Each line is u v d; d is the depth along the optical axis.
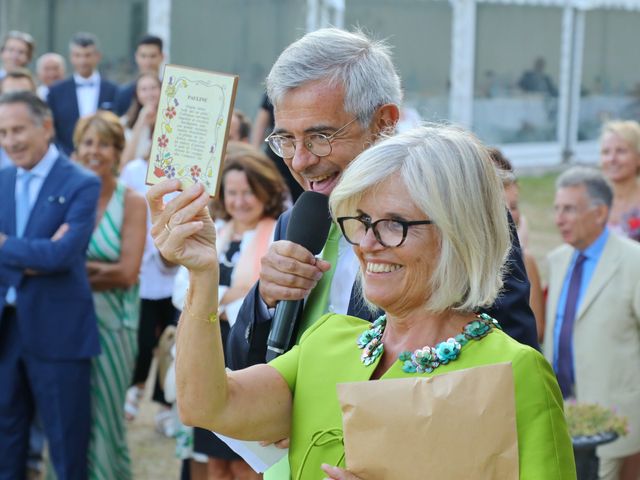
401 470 2.00
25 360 5.38
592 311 5.10
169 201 2.20
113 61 14.88
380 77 2.78
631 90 21.56
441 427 1.99
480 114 19.03
